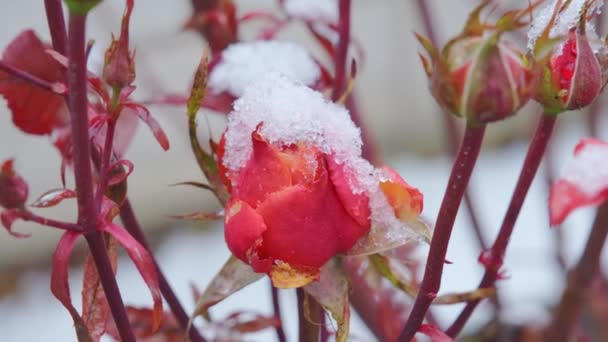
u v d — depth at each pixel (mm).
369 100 2107
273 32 825
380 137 2033
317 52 1665
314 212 680
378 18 2186
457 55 647
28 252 1749
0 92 769
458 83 646
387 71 2129
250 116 689
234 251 680
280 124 683
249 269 693
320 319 720
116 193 713
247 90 693
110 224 695
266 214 678
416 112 2070
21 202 667
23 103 772
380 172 694
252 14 834
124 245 693
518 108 648
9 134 1913
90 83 697
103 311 713
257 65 786
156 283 695
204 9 833
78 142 674
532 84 647
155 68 1851
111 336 768
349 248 691
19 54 766
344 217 685
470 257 1456
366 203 688
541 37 651
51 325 1625
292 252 682
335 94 787
